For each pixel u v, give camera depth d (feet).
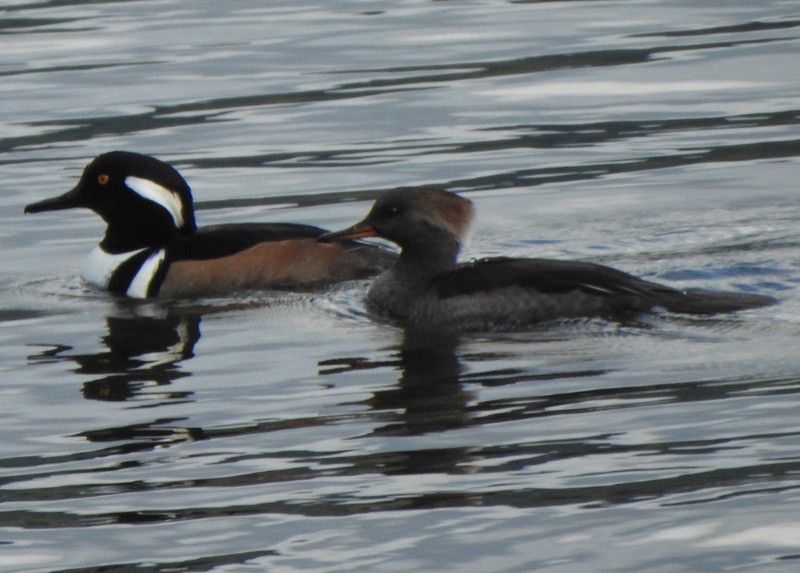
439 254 48.52
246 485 33.76
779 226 55.16
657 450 34.45
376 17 85.71
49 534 31.76
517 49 78.95
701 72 74.33
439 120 69.21
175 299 50.55
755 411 36.63
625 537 30.14
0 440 37.24
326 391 39.78
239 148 66.33
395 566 29.53
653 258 52.29
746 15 83.46
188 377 41.55
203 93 73.31
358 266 52.06
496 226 56.75
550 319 45.19
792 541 29.55
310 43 80.74
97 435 37.29
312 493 33.12
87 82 75.10
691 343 42.60
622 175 61.93
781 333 43.19
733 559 28.99
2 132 68.59
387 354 43.04
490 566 29.30
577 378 39.96
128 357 43.62
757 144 64.95
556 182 61.41
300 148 66.13
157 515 32.42
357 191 60.95
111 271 51.93
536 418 36.96
